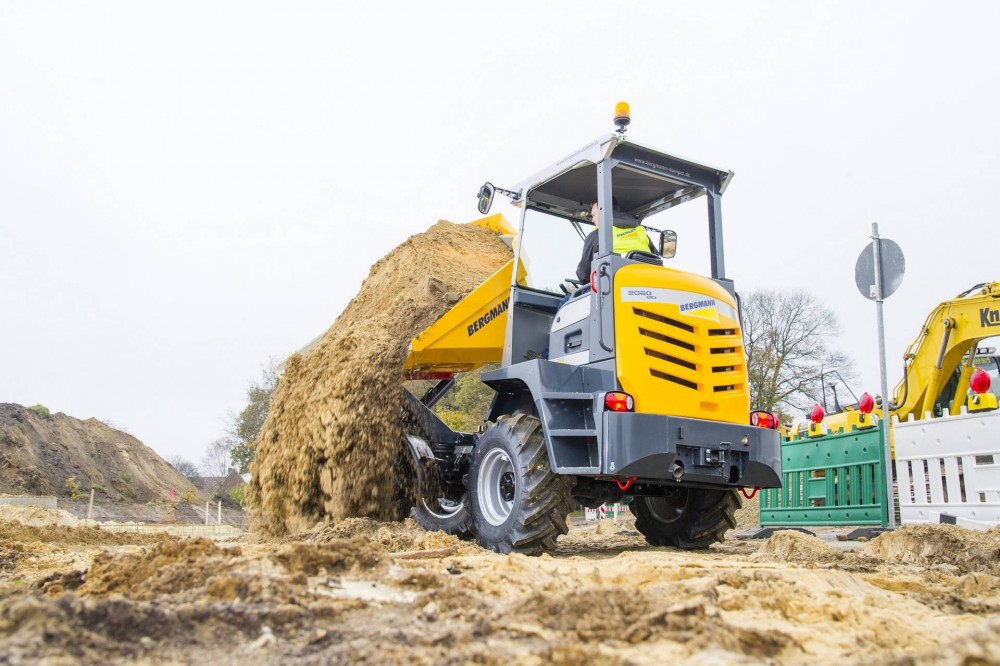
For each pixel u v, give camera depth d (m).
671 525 6.72
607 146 5.73
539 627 2.56
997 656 1.90
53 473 26.17
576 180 6.41
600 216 5.63
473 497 5.91
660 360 5.31
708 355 5.48
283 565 3.28
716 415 5.42
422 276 7.20
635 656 2.29
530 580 3.47
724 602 3.03
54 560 4.99
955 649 2.00
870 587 3.71
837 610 2.97
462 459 6.45
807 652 2.48
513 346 6.34
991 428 7.24
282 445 6.95
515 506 5.36
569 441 5.32
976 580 3.65
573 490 5.79
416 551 4.38
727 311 5.73
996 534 5.59
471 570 3.67
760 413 5.74
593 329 5.51
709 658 2.27
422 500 6.38
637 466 5.02
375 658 2.23
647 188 6.51
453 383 7.38
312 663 2.22
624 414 5.05
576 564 4.09
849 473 9.14
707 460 5.23
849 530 8.53
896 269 7.84
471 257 7.73
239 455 26.88
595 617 2.60
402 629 2.58
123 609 2.40
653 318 5.37
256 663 2.23
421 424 6.65
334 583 3.17
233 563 3.21
